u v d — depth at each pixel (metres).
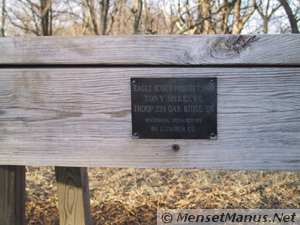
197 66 1.39
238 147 1.40
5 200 1.73
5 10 9.39
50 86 1.46
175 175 3.99
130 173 4.12
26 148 1.51
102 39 1.40
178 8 9.25
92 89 1.45
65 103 1.47
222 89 1.39
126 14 9.91
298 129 1.36
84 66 1.45
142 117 1.44
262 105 1.37
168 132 1.43
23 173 1.84
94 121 1.47
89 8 9.57
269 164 1.40
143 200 3.36
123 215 3.08
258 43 1.33
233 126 1.40
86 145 1.48
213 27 9.36
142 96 1.42
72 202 1.91
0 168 1.72
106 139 1.47
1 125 1.50
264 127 1.38
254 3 8.72
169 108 1.42
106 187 3.68
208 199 3.33
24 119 1.49
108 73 1.43
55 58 1.43
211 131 1.41
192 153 1.43
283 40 1.32
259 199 3.28
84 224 1.92
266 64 1.35
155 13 9.71
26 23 9.85
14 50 1.44
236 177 3.83
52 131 1.49
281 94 1.36
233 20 9.16
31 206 3.22
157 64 1.39
